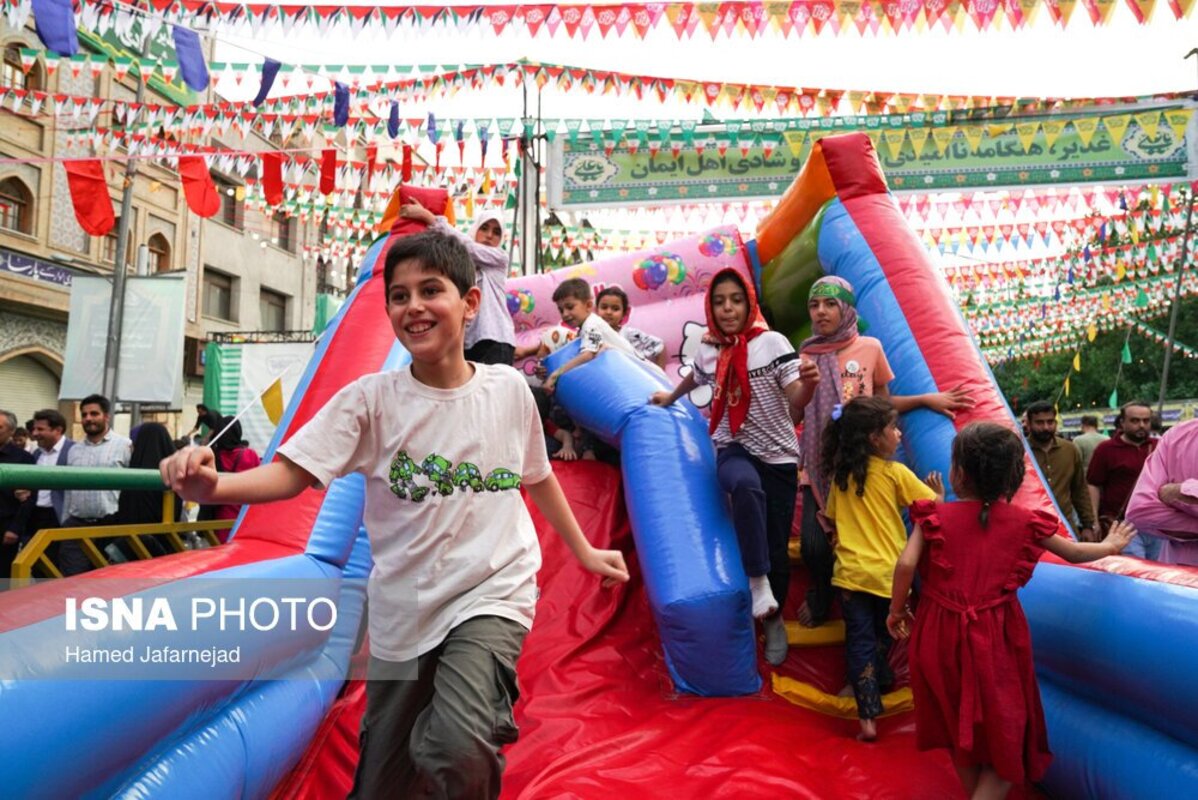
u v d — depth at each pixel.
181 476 1.78
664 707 3.78
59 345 18.84
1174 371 26.77
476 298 2.31
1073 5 6.15
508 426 2.29
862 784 3.14
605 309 5.88
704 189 9.29
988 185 8.90
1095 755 2.88
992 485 2.96
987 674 2.81
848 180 5.55
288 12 6.15
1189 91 8.70
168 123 7.89
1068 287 16.38
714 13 6.51
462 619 2.12
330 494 3.96
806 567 4.64
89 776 1.96
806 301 6.17
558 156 9.48
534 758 3.39
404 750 2.21
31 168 17.62
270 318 25.77
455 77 8.34
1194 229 12.91
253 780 2.80
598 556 2.50
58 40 4.95
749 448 4.13
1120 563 3.10
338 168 8.83
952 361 4.49
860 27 6.43
